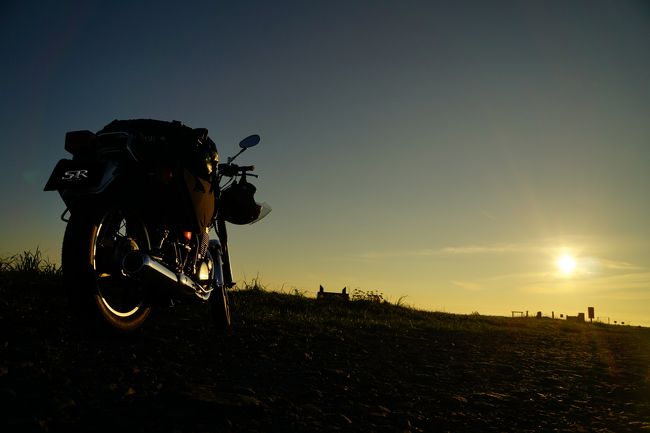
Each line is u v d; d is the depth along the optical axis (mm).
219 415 2953
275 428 2916
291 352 4957
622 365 6461
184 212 4297
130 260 3697
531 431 3486
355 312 10719
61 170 3713
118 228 3990
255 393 3475
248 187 5473
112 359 3613
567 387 4879
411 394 4086
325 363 4730
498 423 3598
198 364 3979
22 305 4539
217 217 5402
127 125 3998
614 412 4094
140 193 3977
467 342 7652
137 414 2771
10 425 2369
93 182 3643
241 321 6172
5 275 6078
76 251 3568
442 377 4840
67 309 4684
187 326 5254
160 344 4297
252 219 5531
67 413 2615
